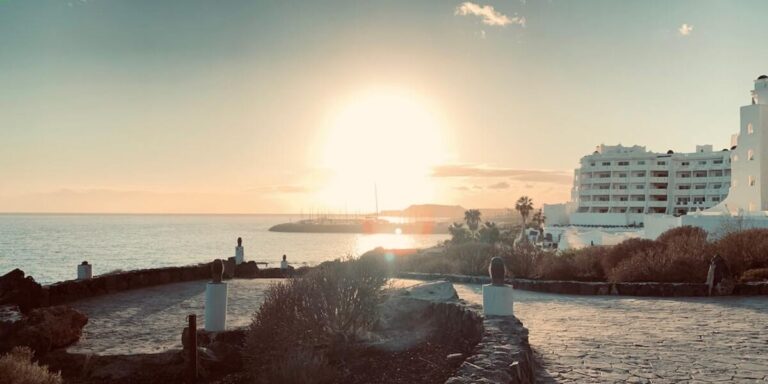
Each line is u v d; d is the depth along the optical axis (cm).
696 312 1475
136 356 983
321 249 17525
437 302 1257
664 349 1001
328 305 1039
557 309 1571
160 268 2155
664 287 1903
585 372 839
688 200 12900
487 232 10656
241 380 970
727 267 1859
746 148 8900
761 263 2142
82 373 976
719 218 5281
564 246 8325
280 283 1088
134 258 12731
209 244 19762
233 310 1425
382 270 1162
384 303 1212
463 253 3112
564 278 2508
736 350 991
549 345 1040
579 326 1261
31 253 14112
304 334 1020
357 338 1086
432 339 1105
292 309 1027
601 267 2566
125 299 1681
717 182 12569
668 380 794
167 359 989
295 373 871
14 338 999
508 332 877
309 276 1080
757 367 868
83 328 1219
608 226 12162
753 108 8831
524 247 2883
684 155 13150
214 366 1015
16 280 1387
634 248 2505
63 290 1598
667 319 1356
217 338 1072
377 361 973
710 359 922
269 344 989
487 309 1053
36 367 873
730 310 1502
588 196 13738
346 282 1064
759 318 1362
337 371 919
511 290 1057
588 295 1992
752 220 4884
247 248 17900
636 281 2119
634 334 1152
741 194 8950
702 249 2294
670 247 2373
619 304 1677
